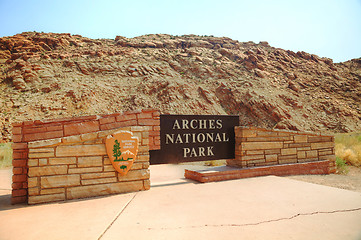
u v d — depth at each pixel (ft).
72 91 177.68
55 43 261.85
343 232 10.59
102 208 14.56
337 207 14.19
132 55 255.91
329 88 231.30
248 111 193.06
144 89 199.62
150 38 330.34
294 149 27.63
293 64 269.64
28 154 16.17
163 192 18.56
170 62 251.39
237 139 25.27
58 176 16.69
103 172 18.01
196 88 209.77
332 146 30.17
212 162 38.14
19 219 12.78
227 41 338.34
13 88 182.19
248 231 10.76
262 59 259.80
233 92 206.69
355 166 34.55
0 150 48.73
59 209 14.55
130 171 18.93
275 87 221.46
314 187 19.52
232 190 18.79
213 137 24.71
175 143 22.82
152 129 21.58
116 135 18.42
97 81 205.67
